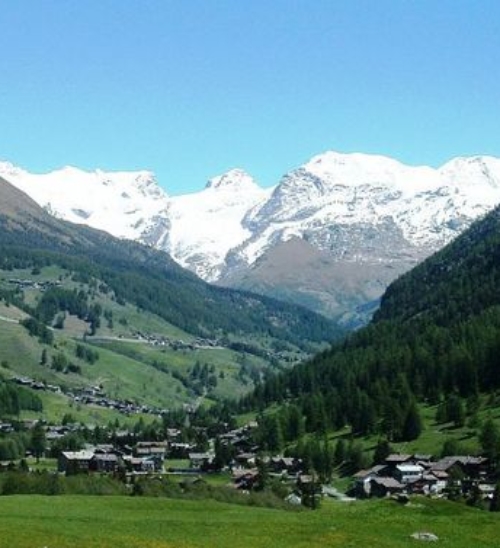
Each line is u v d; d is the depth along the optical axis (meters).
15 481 161.12
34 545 93.06
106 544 96.62
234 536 106.62
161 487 163.88
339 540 106.19
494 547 105.19
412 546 103.75
